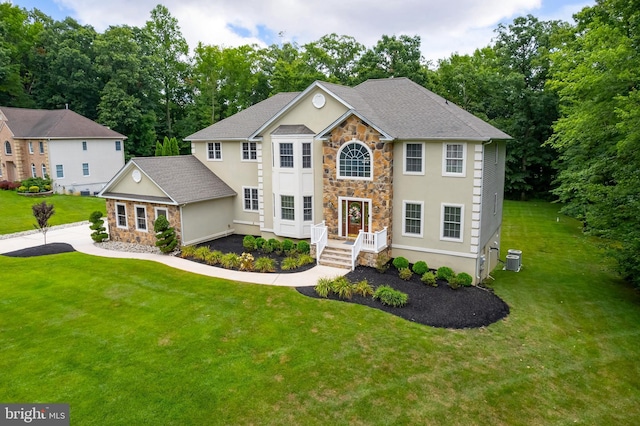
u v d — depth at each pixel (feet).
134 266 64.54
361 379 36.11
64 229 94.79
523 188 150.61
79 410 31.32
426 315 48.93
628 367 40.42
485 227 64.69
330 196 69.00
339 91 68.90
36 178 130.72
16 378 35.14
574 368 39.83
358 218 67.67
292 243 71.51
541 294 59.82
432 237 63.41
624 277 67.05
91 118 177.58
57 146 131.85
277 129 73.41
